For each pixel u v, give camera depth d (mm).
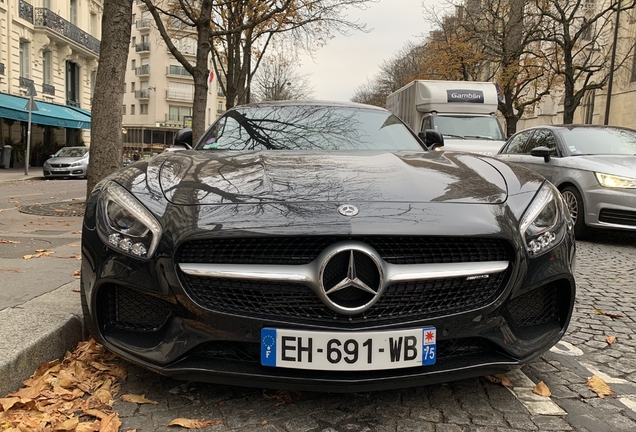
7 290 3541
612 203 6242
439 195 2316
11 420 2107
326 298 2020
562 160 7152
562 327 2387
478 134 11672
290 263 2078
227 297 2100
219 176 2500
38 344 2523
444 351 2184
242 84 21688
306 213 2123
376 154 3047
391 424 2152
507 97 25047
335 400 2355
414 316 2082
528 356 2219
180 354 2096
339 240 2061
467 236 2100
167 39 12352
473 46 26953
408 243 2113
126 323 2297
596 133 7633
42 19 24766
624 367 2826
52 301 3168
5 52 22359
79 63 29812
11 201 10805
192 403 2314
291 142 3496
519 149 8758
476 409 2289
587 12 25703
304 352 2029
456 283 2129
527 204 2365
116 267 2201
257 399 2354
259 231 2041
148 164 2732
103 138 7438
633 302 4117
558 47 23922
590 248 6445
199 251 2115
